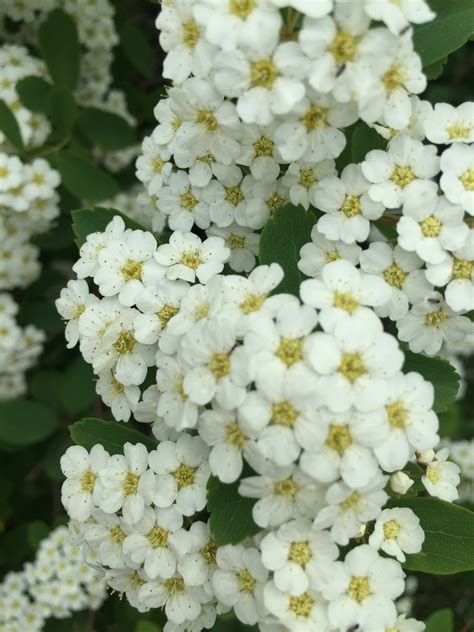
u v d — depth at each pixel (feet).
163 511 0.26
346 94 0.24
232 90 0.24
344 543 0.24
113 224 0.30
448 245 0.26
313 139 0.25
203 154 0.28
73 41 0.40
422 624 0.27
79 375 0.42
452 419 0.46
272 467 0.23
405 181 0.27
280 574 0.24
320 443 0.22
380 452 0.23
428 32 0.27
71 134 0.40
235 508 0.25
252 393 0.23
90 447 0.28
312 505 0.23
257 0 0.24
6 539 0.47
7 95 0.40
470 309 0.26
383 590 0.25
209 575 0.26
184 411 0.24
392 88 0.25
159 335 0.26
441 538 0.26
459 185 0.26
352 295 0.25
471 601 0.49
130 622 0.38
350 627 0.24
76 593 0.43
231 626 0.34
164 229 0.35
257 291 0.25
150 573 0.26
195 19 0.25
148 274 0.28
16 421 0.42
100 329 0.28
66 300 0.29
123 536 0.27
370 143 0.28
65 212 0.44
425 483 0.29
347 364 0.23
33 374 0.48
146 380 0.28
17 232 0.43
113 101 0.46
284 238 0.27
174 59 0.26
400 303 0.27
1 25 0.45
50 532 0.45
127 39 0.47
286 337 0.23
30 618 0.44
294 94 0.24
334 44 0.24
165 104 0.31
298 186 0.28
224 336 0.23
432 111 0.27
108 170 0.46
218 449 0.24
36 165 0.39
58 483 0.47
